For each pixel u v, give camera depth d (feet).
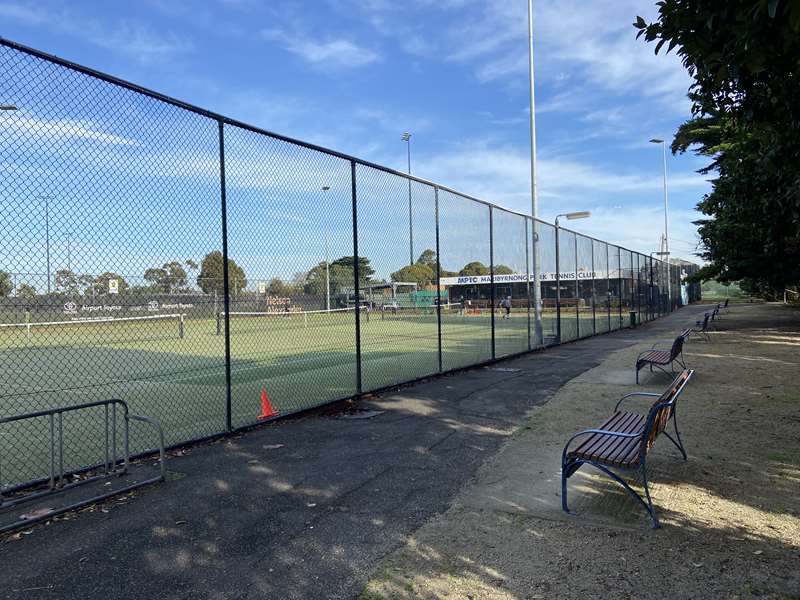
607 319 72.43
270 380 35.29
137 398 30.14
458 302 57.77
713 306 160.76
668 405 13.14
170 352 52.70
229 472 16.70
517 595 9.83
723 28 13.20
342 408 25.68
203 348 55.77
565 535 12.17
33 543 12.05
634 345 53.01
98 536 12.37
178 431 22.40
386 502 14.30
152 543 12.02
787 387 28.30
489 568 10.81
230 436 20.84
